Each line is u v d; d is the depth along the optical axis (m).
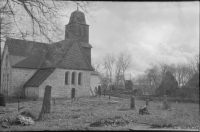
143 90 81.50
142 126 11.77
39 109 19.97
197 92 53.16
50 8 12.17
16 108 22.58
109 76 78.44
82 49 47.91
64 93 43.34
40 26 12.50
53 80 42.12
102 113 17.83
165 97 27.75
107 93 60.62
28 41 13.84
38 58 47.78
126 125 12.21
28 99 40.69
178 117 17.95
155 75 77.56
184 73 79.06
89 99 36.88
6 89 45.72
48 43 13.23
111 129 10.65
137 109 23.11
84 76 46.38
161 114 19.25
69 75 44.41
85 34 53.03
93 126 11.62
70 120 13.90
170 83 59.91
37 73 45.78
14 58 44.94
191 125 12.60
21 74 44.88
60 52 14.03
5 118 13.40
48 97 15.16
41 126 11.65
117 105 28.25
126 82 79.12
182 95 54.91
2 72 48.34
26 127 11.27
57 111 18.39
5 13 13.47
